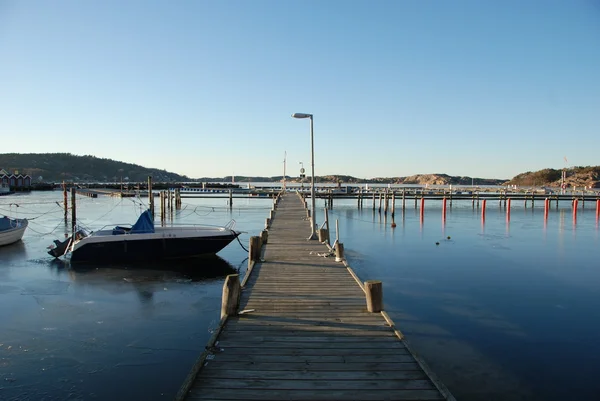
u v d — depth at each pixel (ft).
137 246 59.98
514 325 35.78
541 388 25.41
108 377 26.89
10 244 76.23
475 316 37.99
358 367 20.07
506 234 94.12
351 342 23.07
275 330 24.85
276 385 18.25
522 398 24.31
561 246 77.71
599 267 59.00
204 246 63.05
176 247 61.72
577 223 119.03
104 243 58.80
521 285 48.80
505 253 69.92
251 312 28.17
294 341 23.16
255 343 22.84
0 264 59.36
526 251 72.08
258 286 35.17
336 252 46.47
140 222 62.49
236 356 21.16
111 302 41.91
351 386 18.26
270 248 54.24
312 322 26.27
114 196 241.14
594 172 478.18
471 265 60.03
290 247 55.01
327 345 22.63
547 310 39.81
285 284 35.88
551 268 58.23
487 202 219.82
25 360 29.07
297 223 80.69
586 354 30.09
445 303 41.73
